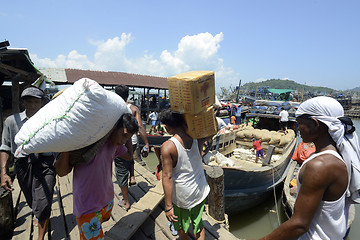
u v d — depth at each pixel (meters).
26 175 2.32
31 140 1.38
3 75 8.60
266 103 12.64
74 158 1.58
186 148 1.92
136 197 3.48
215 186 3.04
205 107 1.78
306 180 1.10
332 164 1.07
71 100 1.33
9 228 2.63
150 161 10.57
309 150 5.13
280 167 5.93
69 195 3.56
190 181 1.97
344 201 1.15
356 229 5.72
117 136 1.70
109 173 1.84
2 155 2.24
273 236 1.22
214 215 3.16
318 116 1.18
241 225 5.79
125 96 2.96
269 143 7.77
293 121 10.78
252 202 5.57
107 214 1.97
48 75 15.40
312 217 1.10
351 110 35.69
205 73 1.73
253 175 5.01
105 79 18.02
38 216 2.33
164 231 2.70
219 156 5.83
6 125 2.22
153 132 12.46
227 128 8.52
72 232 2.66
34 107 2.20
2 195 2.57
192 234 2.66
